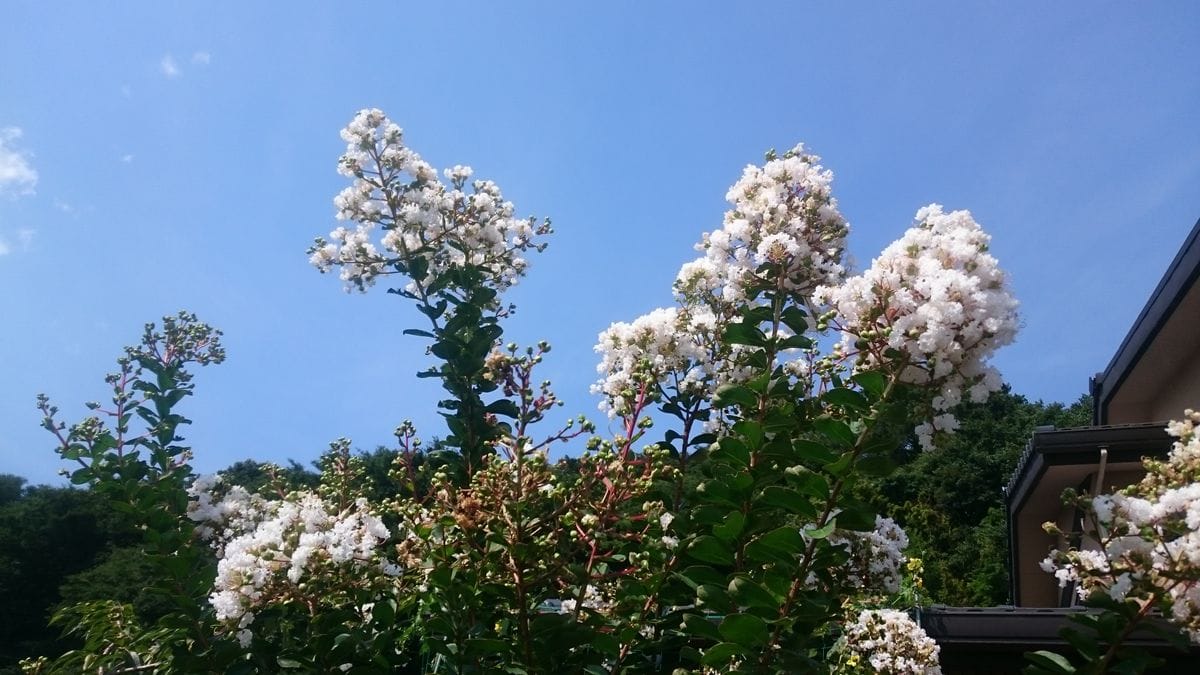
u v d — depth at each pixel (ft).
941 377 9.50
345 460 13.24
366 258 16.01
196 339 15.60
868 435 9.23
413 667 12.73
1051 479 25.07
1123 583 8.95
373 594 11.73
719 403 10.81
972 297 9.14
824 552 9.74
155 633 14.05
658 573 10.29
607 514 9.95
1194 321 23.57
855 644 15.35
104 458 14.11
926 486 90.68
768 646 9.36
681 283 12.91
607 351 12.75
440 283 15.26
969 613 17.79
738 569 9.96
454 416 13.53
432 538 10.51
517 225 16.66
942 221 10.09
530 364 11.04
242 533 14.30
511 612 10.33
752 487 9.79
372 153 16.39
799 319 11.42
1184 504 8.76
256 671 11.27
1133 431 20.45
